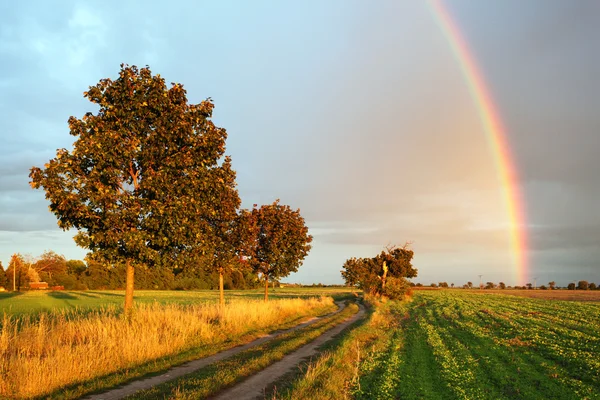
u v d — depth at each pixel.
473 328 26.75
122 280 126.94
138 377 11.56
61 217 15.58
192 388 10.04
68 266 135.62
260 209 38.22
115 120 16.48
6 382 9.62
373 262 79.75
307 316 32.88
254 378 11.60
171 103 16.86
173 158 16.12
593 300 70.81
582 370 14.59
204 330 18.09
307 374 11.03
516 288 193.88
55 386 10.16
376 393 10.94
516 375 13.73
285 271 38.75
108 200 14.97
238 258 32.12
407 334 24.22
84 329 14.74
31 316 26.70
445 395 11.22
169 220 15.22
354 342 18.27
